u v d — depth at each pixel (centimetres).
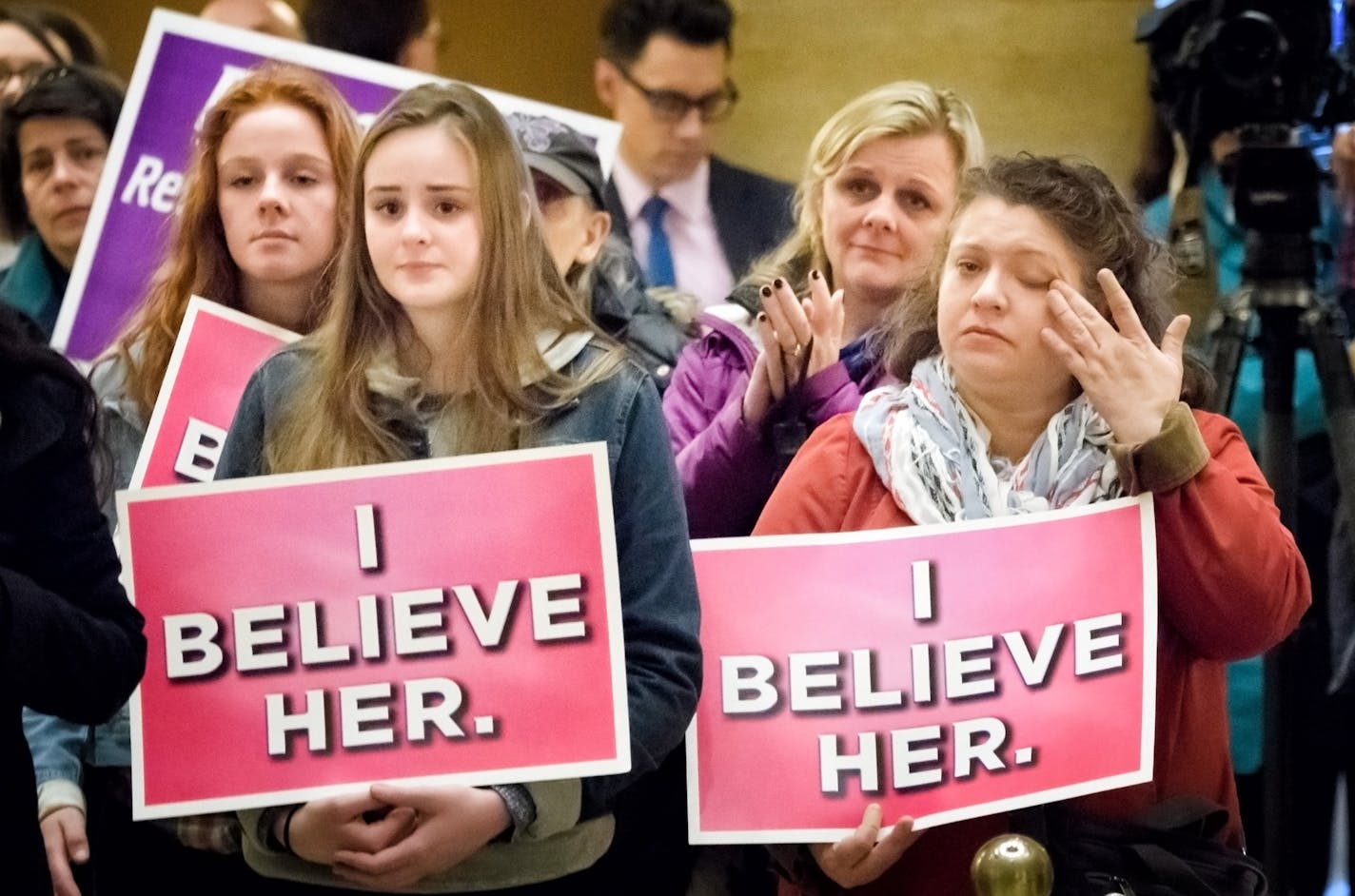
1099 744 512
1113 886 502
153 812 504
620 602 514
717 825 516
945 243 543
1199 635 520
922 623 515
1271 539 511
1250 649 517
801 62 593
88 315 569
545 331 533
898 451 528
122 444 565
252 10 600
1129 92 591
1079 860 513
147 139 569
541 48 603
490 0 602
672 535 519
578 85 603
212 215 567
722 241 591
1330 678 629
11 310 470
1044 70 591
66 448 430
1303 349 603
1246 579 504
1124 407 505
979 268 527
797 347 557
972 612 514
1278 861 598
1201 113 569
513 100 572
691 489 566
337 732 504
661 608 512
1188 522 506
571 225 574
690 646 510
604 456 500
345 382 530
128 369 567
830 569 518
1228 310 584
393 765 503
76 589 427
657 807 563
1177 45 570
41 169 600
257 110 564
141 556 506
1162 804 520
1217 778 538
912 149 573
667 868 564
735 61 594
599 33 598
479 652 502
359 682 504
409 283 525
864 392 565
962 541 515
